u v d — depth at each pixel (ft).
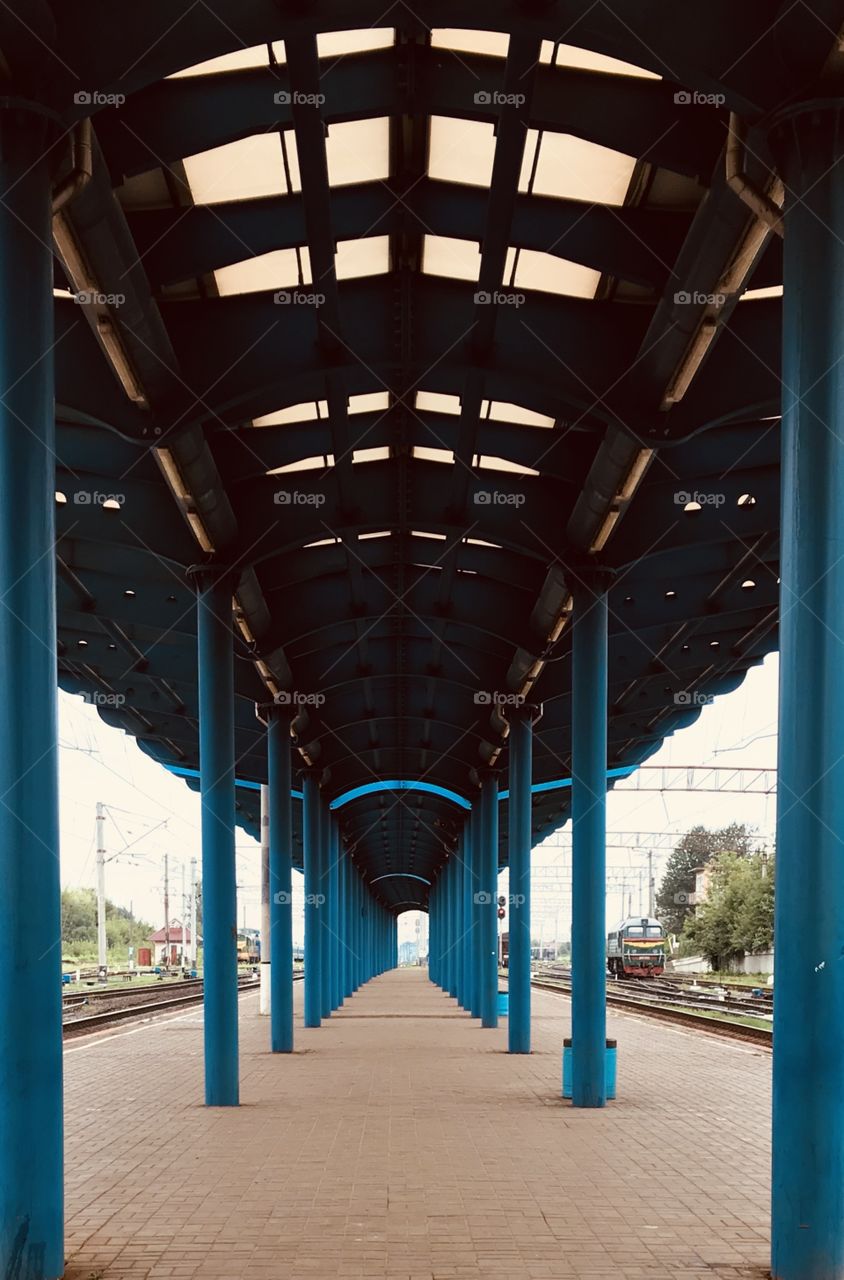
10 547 25.94
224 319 41.32
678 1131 45.03
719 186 29.84
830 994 25.03
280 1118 49.14
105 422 40.91
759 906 238.27
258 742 104.06
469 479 53.88
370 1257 27.71
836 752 25.35
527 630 70.74
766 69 25.75
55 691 26.48
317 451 52.13
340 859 149.38
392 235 38.81
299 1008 142.10
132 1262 27.48
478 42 31.68
